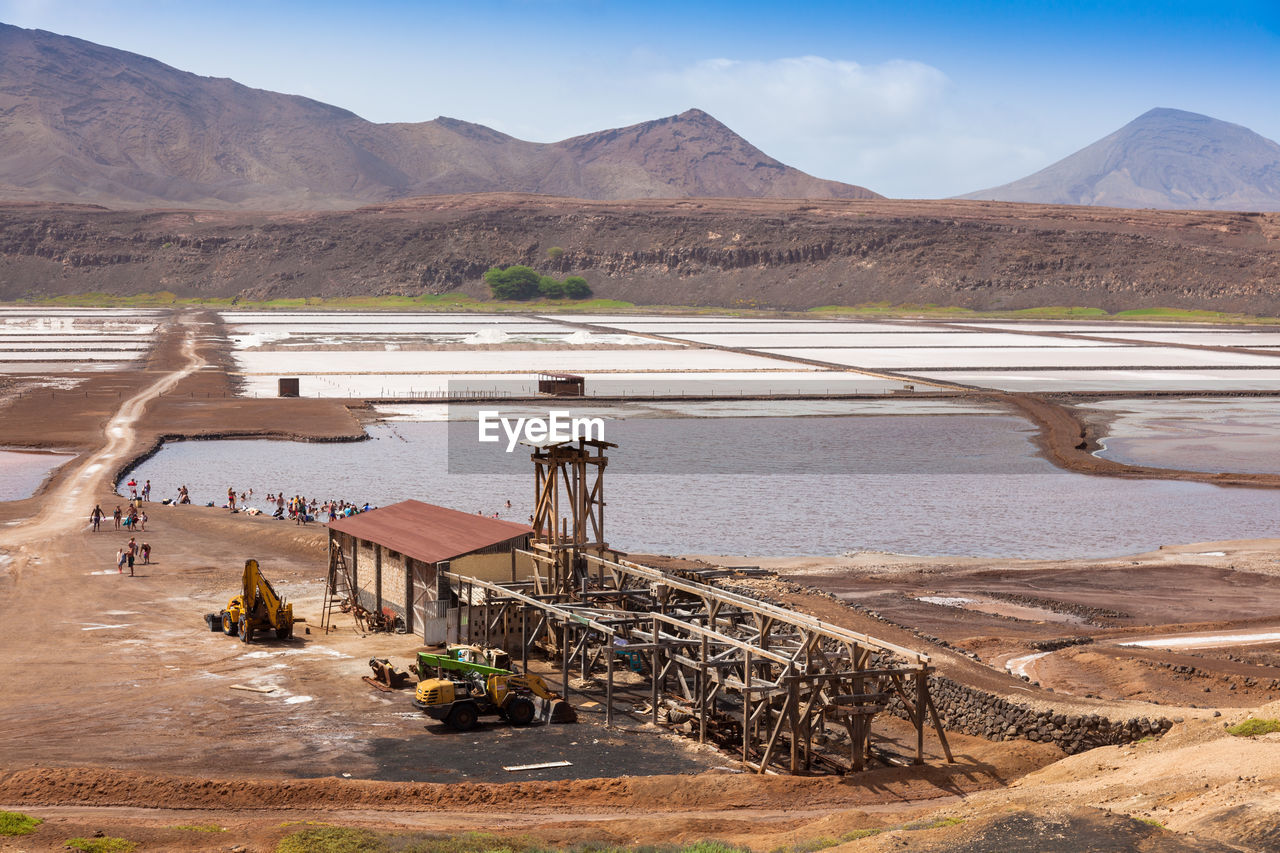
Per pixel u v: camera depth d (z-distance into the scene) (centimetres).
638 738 4362
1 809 3391
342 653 5472
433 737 4312
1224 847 2420
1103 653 5259
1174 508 10231
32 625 5891
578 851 3003
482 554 5697
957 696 4419
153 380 19975
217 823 3319
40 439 13600
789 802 3659
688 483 11269
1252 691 4728
